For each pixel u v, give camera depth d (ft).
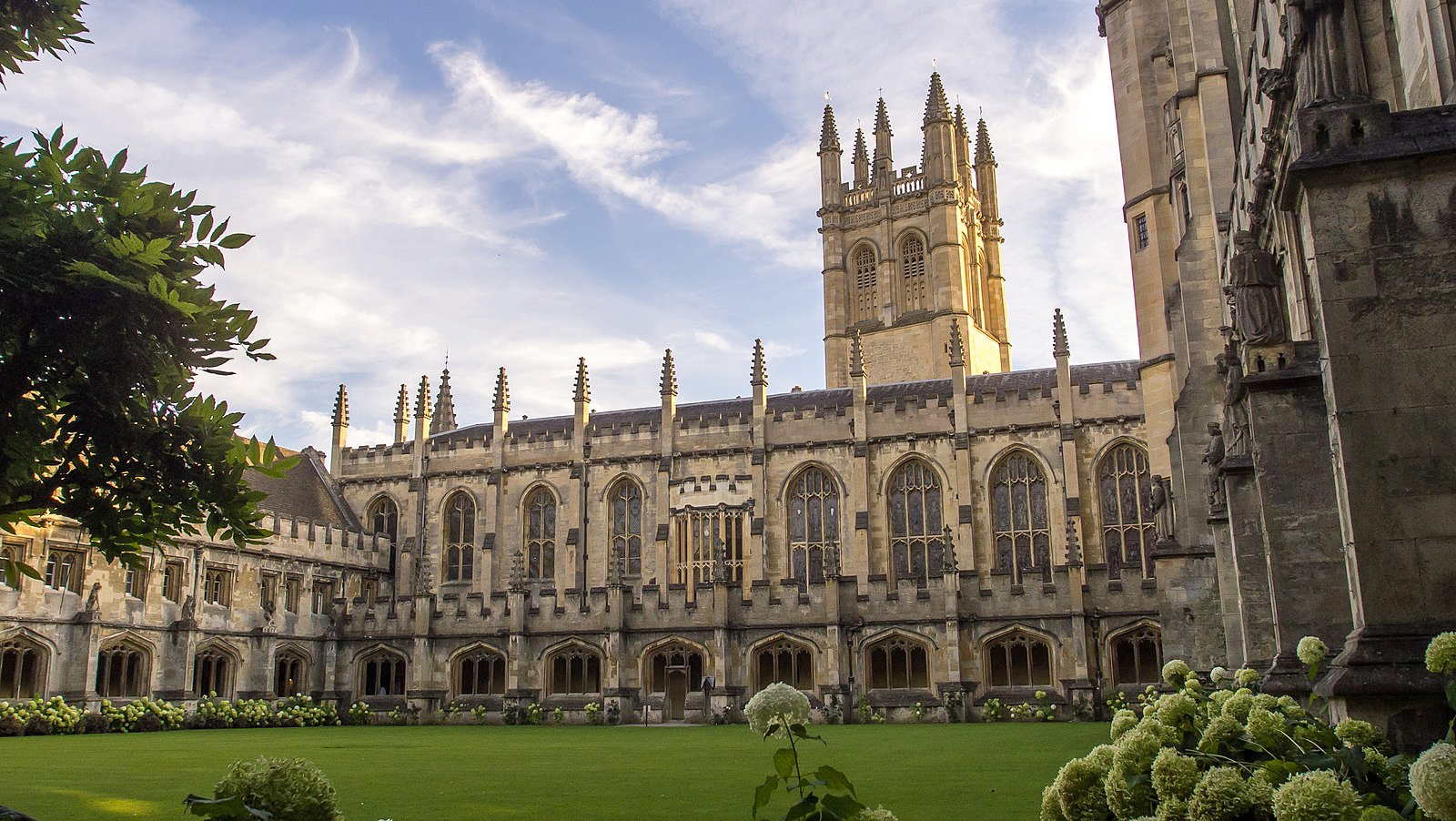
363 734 158.20
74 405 43.42
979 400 214.07
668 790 72.28
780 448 222.89
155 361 44.50
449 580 240.94
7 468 42.60
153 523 46.78
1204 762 32.12
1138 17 157.07
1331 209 42.16
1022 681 177.27
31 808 65.05
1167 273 148.77
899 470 217.97
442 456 245.86
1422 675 37.50
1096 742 109.70
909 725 167.32
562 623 197.88
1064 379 208.44
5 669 161.68
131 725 166.91
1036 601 177.47
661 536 224.33
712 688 183.52
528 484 239.71
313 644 212.43
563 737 142.51
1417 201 41.57
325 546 222.89
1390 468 40.19
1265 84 65.77
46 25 48.14
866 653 183.83
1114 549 202.59
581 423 237.04
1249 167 89.25
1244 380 59.77
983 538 208.74
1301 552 57.98
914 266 318.04
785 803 65.41
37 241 42.22
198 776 85.71
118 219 44.37
